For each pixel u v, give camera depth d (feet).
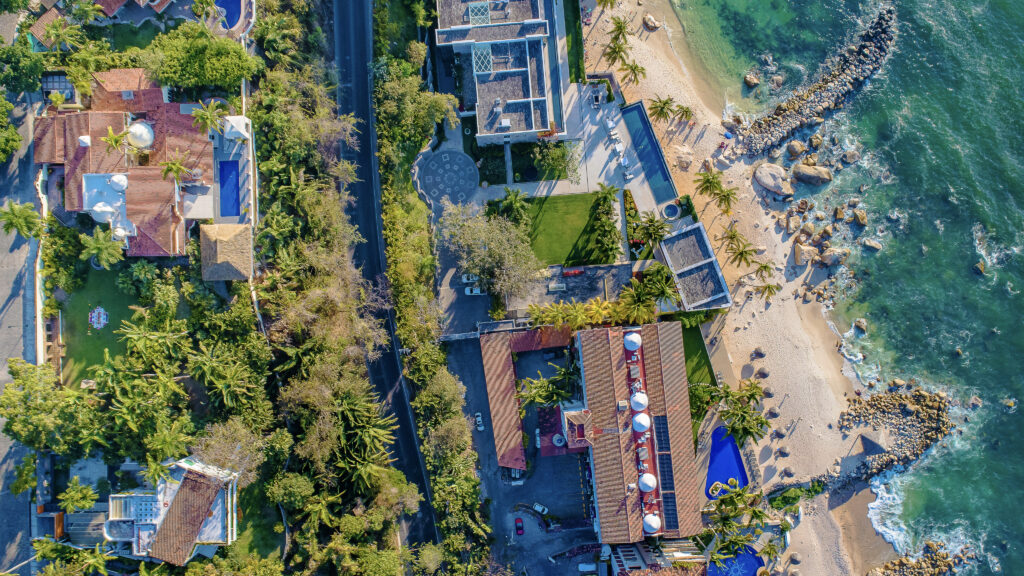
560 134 276.21
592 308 256.93
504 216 266.36
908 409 287.89
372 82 261.44
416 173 271.08
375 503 246.47
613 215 274.98
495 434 260.42
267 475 237.45
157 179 217.97
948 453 289.33
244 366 227.81
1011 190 291.17
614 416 246.06
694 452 266.98
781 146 291.38
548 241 274.16
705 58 292.40
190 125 225.35
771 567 282.77
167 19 235.61
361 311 255.09
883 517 288.51
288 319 231.50
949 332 290.56
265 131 237.45
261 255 233.96
